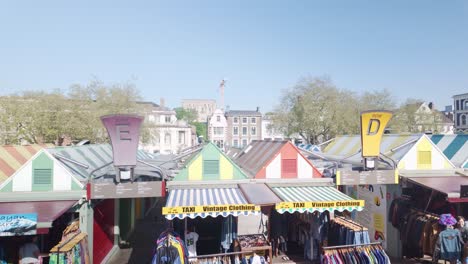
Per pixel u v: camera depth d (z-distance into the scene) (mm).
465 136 18766
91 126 42031
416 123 63688
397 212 14359
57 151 13578
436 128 65062
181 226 12977
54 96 41906
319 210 11734
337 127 50562
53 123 40781
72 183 12094
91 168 14688
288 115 53500
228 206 11133
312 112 50844
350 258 11570
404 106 64000
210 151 14133
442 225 12609
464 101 77250
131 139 12109
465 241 12227
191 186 13633
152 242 17094
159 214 23484
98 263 13562
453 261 11844
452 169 15695
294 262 13461
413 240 13500
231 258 11953
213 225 14383
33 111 40000
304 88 52438
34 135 40844
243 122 86688
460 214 14984
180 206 10844
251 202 11422
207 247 14211
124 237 17250
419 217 13438
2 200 11508
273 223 14547
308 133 53094
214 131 84125
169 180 14062
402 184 14633
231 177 14211
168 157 24906
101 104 45344
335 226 13367
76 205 12055
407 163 15703
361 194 17125
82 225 12047
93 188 11914
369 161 14211
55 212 10477
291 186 14320
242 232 18203
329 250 11617
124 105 46344
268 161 14688
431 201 15227
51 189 12023
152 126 49844
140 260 14500
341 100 53062
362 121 14102
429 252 12805
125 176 12141
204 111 159500
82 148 16562
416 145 15836
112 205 15773
